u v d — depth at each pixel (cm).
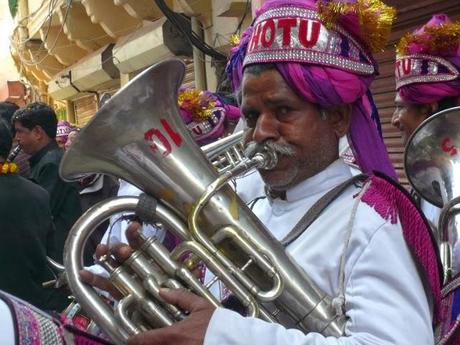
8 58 1691
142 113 121
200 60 639
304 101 127
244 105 133
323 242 125
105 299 125
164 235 147
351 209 125
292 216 135
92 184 421
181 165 121
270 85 126
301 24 125
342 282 120
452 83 223
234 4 537
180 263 119
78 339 102
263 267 117
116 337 114
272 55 126
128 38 806
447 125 170
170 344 109
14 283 273
